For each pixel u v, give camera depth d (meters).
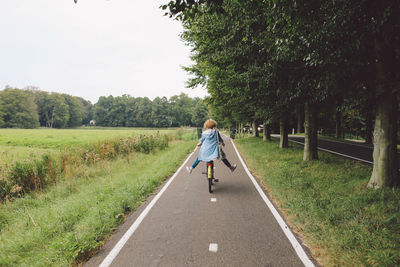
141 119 105.19
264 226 3.75
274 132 44.56
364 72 5.36
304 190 5.39
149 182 6.54
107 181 7.38
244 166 9.63
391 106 5.17
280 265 2.69
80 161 9.15
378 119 5.36
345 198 4.69
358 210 4.05
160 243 3.27
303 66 6.11
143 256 2.95
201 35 8.43
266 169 8.12
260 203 4.90
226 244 3.19
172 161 10.41
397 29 3.93
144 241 3.34
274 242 3.23
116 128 104.31
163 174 7.73
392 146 5.19
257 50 6.66
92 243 3.18
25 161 7.32
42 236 3.68
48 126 99.69
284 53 5.57
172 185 6.62
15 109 76.50
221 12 3.79
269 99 8.75
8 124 74.69
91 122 120.44
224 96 12.90
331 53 4.45
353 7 3.71
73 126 108.19
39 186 7.04
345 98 7.18
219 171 8.56
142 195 5.59
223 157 5.79
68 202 5.44
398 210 3.95
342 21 3.95
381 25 3.83
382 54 4.82
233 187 6.23
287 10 3.97
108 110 115.44
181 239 3.37
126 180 7.03
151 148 14.49
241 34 6.39
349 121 27.52
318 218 3.83
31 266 2.83
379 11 3.64
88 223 3.87
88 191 6.28
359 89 5.88
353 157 11.56
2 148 15.91
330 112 11.93
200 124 96.94
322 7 3.99
